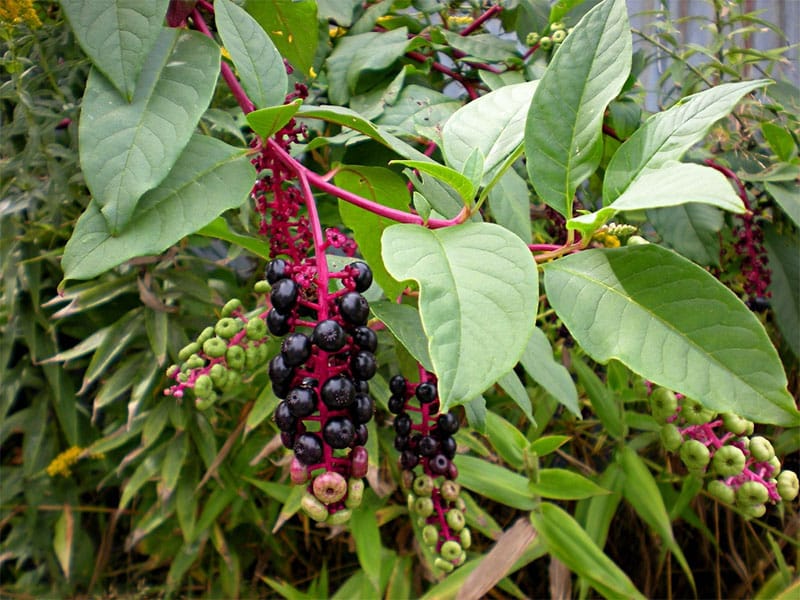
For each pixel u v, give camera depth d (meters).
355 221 0.29
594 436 0.63
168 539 0.64
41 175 0.43
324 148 0.45
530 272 0.18
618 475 0.53
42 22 0.34
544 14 0.45
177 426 0.53
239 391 0.51
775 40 0.60
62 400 0.59
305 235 0.26
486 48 0.41
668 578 0.62
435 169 0.21
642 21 0.61
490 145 0.24
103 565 0.66
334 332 0.18
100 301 0.50
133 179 0.20
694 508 0.61
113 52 0.21
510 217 0.33
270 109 0.22
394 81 0.37
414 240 0.19
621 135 0.39
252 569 0.71
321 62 0.41
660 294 0.20
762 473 0.22
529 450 0.41
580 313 0.21
